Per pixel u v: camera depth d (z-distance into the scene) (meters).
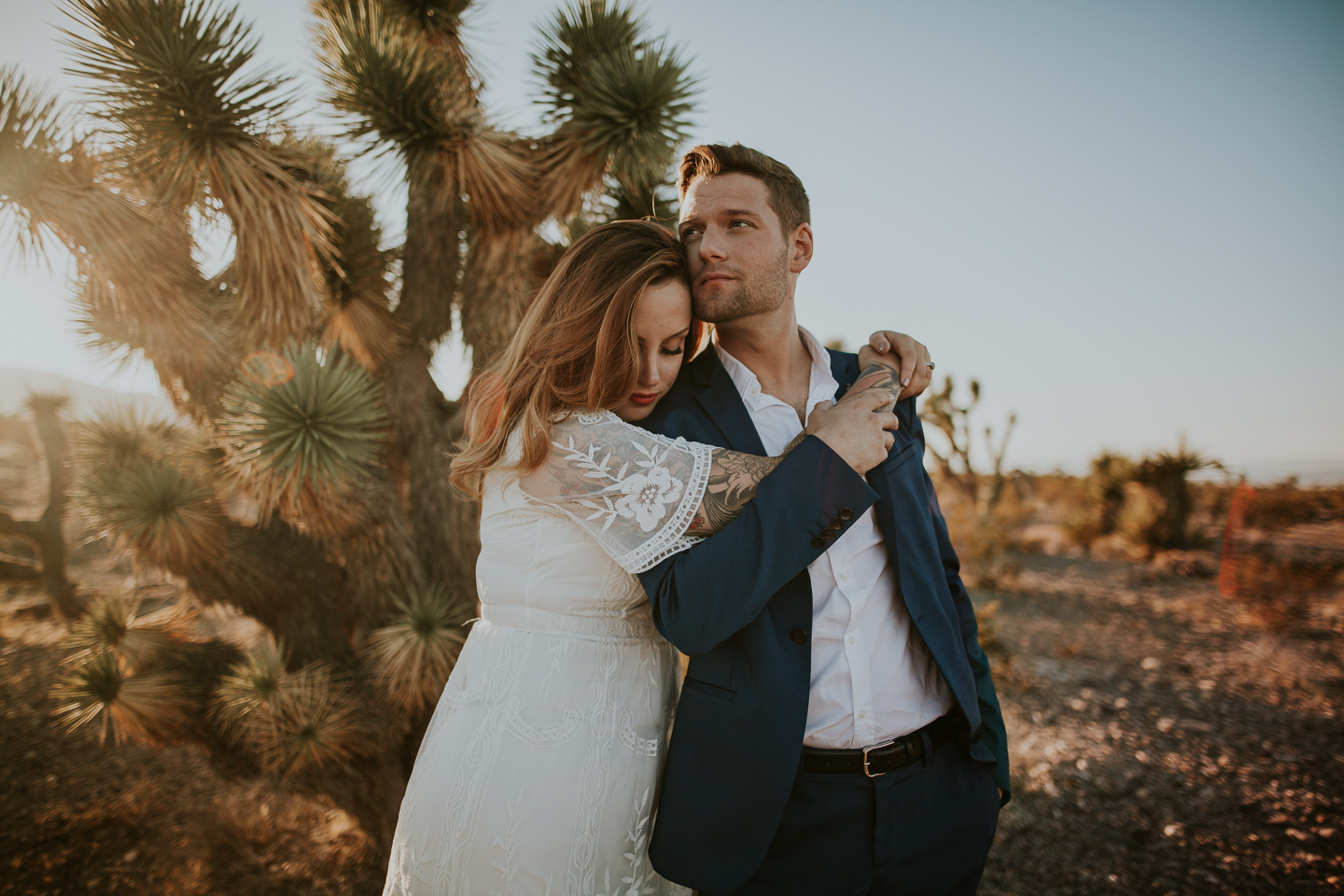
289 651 2.51
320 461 2.01
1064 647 6.14
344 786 2.51
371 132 2.40
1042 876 2.94
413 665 2.21
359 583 2.41
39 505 10.13
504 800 1.17
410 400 2.63
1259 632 6.42
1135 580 9.30
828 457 1.13
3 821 3.25
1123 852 3.08
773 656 1.22
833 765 1.29
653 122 2.46
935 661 1.32
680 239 1.39
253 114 2.19
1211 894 2.77
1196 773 3.73
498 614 1.32
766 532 1.08
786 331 1.45
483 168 2.35
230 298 2.39
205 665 2.60
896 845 1.30
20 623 5.90
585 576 1.24
